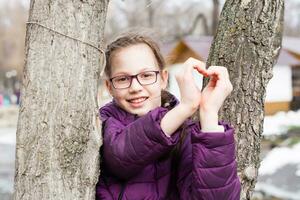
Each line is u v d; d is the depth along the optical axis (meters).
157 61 1.24
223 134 1.04
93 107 1.16
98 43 1.17
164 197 1.15
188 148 1.17
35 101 1.12
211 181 1.04
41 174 1.12
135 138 1.06
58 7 1.13
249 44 1.47
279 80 11.09
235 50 1.48
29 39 1.14
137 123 1.07
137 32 1.26
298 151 6.61
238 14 1.50
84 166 1.15
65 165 1.13
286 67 11.15
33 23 1.14
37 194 1.12
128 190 1.14
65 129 1.12
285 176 5.78
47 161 1.12
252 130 1.47
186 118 1.06
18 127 1.14
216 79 1.10
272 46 1.49
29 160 1.12
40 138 1.12
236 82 1.47
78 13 1.14
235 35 1.49
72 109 1.13
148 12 13.07
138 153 1.06
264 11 1.48
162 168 1.16
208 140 1.04
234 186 1.06
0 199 5.37
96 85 1.17
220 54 1.49
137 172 1.12
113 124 1.17
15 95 23.02
